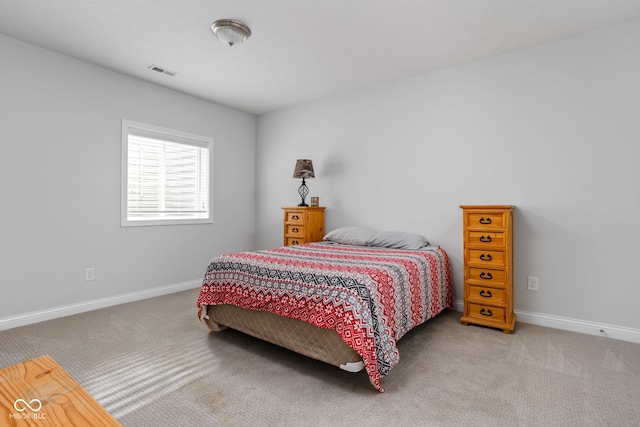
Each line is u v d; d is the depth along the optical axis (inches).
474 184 119.6
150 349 88.2
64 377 43.5
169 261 147.9
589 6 86.7
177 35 102.4
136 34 101.9
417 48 109.9
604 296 97.7
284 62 120.8
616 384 69.7
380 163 142.3
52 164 112.6
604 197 97.3
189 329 103.3
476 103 118.9
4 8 88.3
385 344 70.7
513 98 111.7
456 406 62.4
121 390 68.2
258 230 188.2
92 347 89.1
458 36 102.1
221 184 170.1
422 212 131.4
